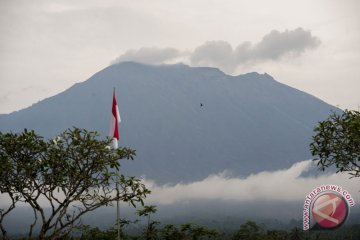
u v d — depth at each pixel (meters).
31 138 41.41
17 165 41.41
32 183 41.75
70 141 42.00
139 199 42.03
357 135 35.78
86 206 42.44
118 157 42.00
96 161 41.25
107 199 42.00
